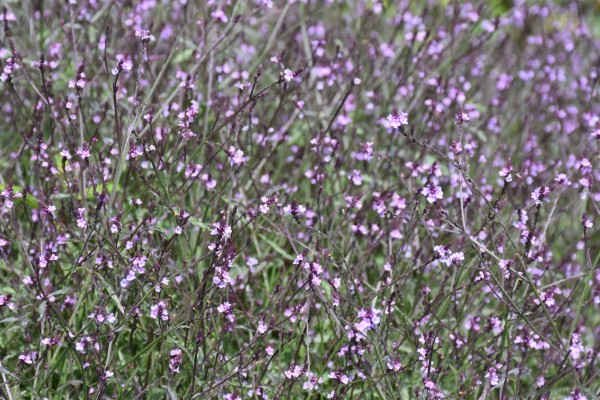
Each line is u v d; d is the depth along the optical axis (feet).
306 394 19.36
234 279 21.11
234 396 16.94
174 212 18.34
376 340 18.94
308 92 26.66
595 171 27.27
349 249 20.31
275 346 20.63
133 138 21.06
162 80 25.63
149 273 17.61
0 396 17.60
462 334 21.44
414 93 27.22
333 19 32.94
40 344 17.80
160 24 28.66
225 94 25.54
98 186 21.81
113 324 18.71
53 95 23.81
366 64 30.09
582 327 21.22
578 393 17.62
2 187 21.18
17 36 26.68
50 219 18.24
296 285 20.99
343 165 25.03
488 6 36.52
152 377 18.70
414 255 21.35
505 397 18.42
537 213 17.92
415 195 19.86
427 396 17.51
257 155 22.81
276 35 29.60
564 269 23.86
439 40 31.73
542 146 29.32
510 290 19.03
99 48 25.57
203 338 17.79
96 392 17.78
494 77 33.55
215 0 26.35
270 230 20.75
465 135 27.02
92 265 17.67
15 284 19.22
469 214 23.30
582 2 42.50
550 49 35.76
